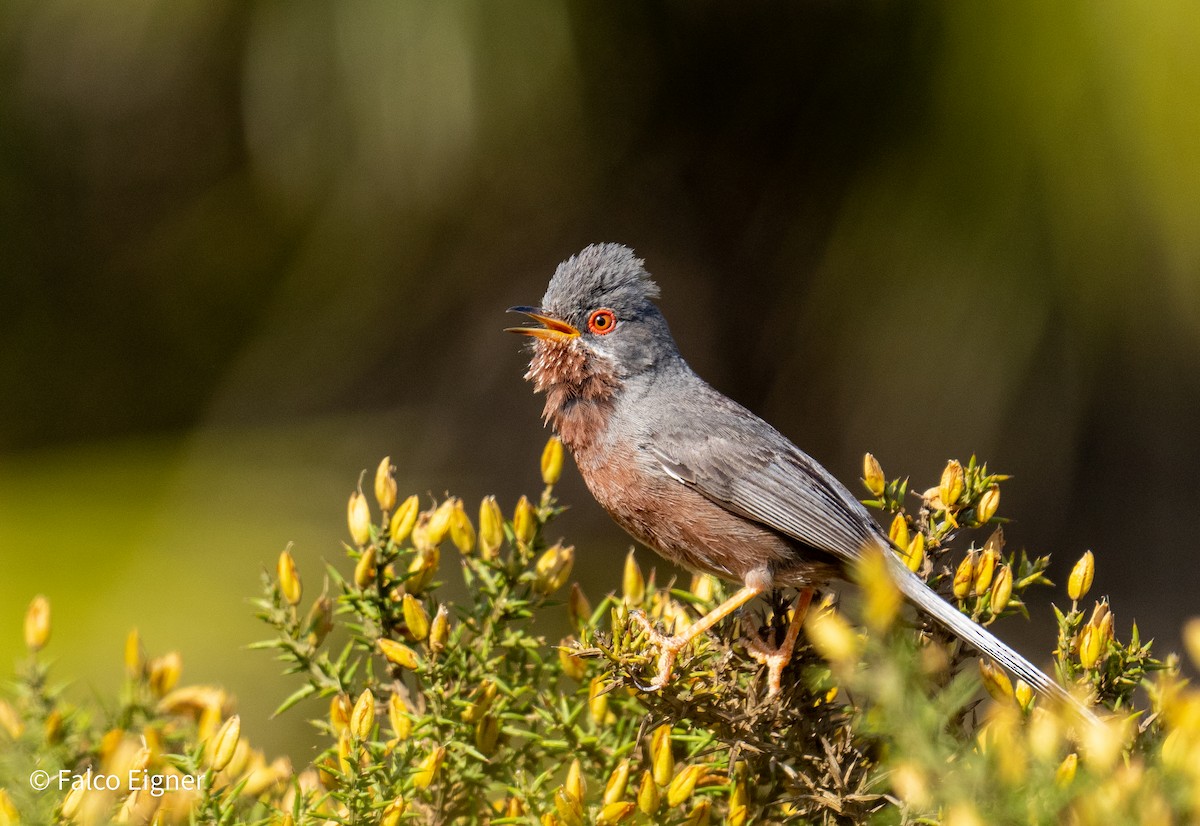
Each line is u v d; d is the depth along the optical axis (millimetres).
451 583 13547
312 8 11766
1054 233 11289
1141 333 12062
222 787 6004
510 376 15609
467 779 6414
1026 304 11734
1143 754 5609
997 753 4965
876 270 12367
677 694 6203
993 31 11328
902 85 12414
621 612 6344
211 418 15062
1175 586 14680
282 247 15023
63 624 9617
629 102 14000
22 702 6594
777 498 8141
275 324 15172
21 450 14703
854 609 7438
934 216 11875
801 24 13594
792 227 14234
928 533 6887
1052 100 10914
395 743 6195
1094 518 14719
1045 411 12422
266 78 12055
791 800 6141
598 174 14227
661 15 13633
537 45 11867
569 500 15727
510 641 6727
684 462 8328
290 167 12602
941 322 12055
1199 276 10992
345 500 12062
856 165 12836
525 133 12883
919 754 4891
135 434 14875
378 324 15266
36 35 13047
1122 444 14266
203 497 11117
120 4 12422
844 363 12992
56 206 15000
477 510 15328
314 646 6500
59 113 14461
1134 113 10531
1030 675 6320
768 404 14359
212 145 14594
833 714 6410
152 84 13867
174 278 15227
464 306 15367
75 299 15156
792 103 13914
